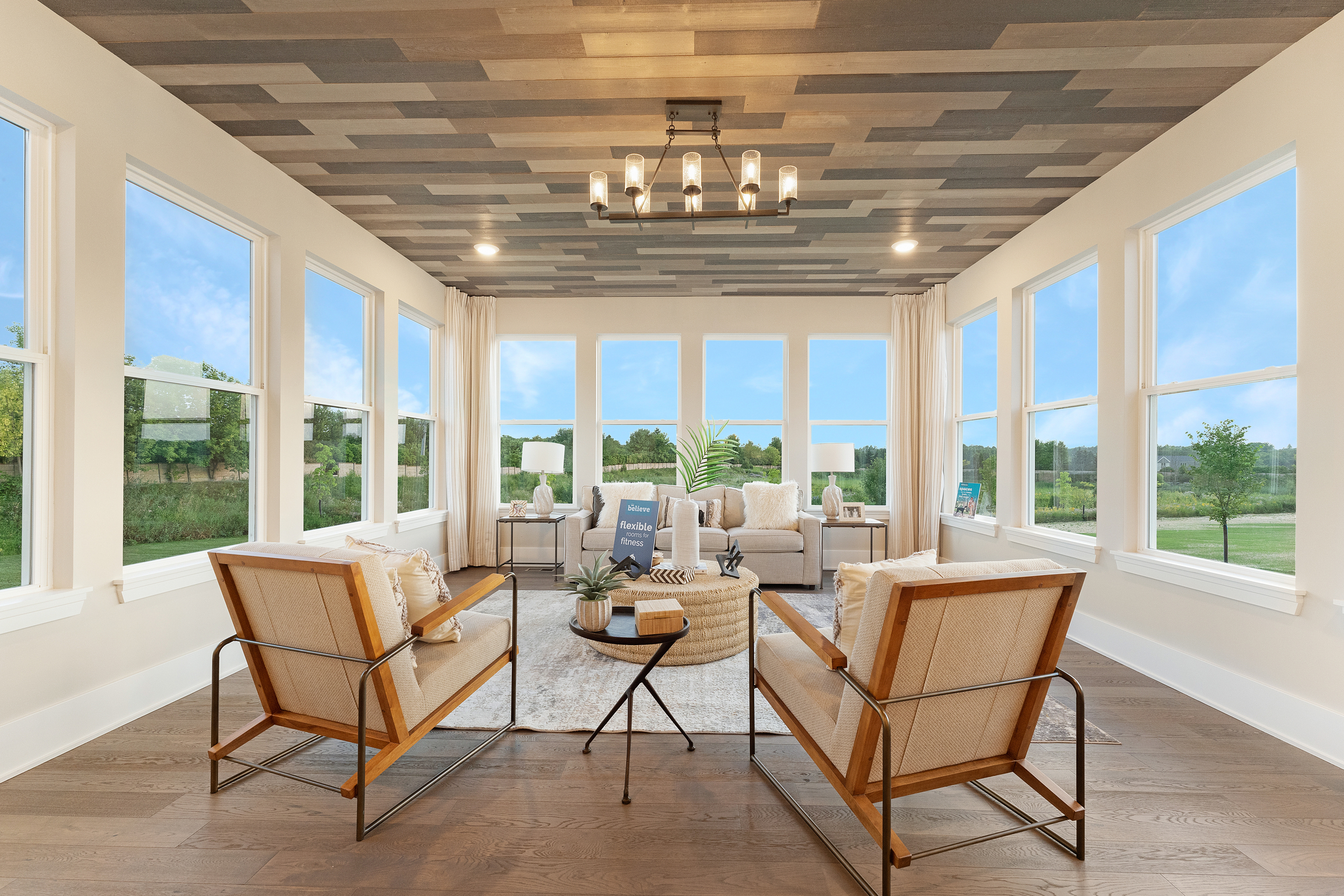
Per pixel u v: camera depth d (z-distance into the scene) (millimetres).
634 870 1635
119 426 2469
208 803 1920
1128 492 3301
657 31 2326
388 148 3205
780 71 2564
